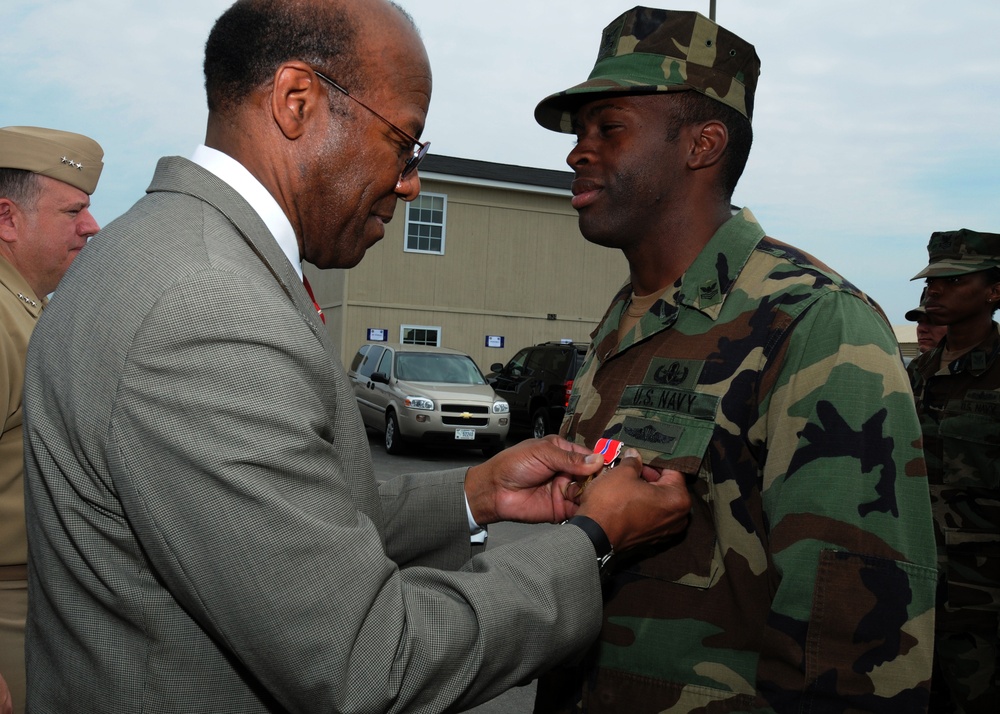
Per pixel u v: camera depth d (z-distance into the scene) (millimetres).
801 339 1291
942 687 3432
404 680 990
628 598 1460
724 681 1341
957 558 3355
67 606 1102
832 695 1162
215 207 1133
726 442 1354
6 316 2174
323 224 1269
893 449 1201
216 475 936
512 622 1073
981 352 3484
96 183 2623
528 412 12672
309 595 955
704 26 1523
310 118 1202
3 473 2117
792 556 1207
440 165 19219
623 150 1535
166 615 1037
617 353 1639
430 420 11195
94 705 1082
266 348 987
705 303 1479
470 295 19250
